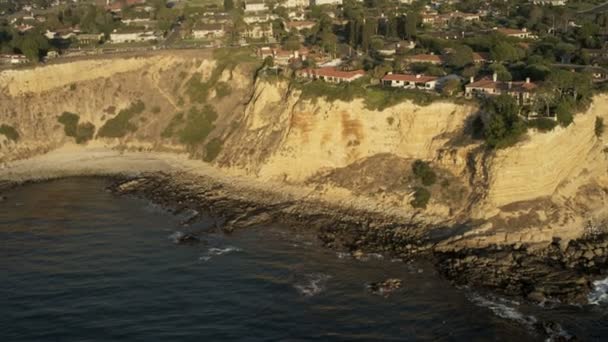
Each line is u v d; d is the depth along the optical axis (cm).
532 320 7850
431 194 11081
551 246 9794
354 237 10312
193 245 10100
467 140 11088
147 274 9094
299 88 13038
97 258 9656
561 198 10725
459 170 11181
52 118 15412
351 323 7794
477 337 7500
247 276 9012
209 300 8331
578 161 11144
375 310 8088
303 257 9619
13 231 10769
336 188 11900
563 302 8244
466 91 11950
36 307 8181
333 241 10162
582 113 11025
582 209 10700
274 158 12762
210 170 13550
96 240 10344
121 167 14112
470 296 8412
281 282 8825
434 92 12162
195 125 14950
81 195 12562
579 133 11000
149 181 13200
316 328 7675
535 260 9381
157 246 10081
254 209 11569
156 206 11862
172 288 8662
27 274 9131
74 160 14588
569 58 14388
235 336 7500
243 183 12750
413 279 8894
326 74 13538
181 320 7844
